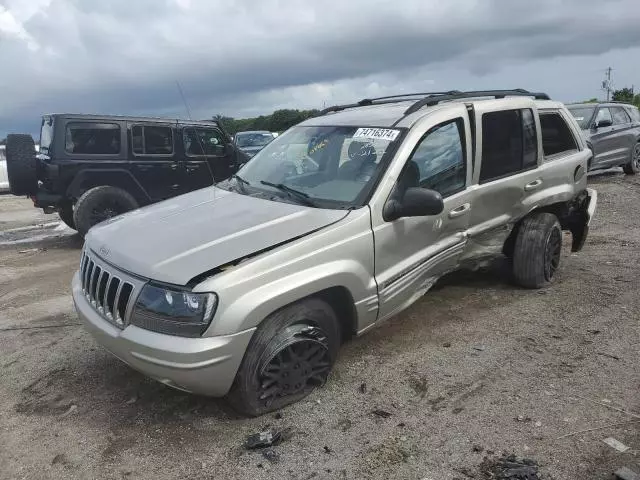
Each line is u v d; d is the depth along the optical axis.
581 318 4.66
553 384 3.62
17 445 3.16
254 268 3.05
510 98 5.00
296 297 3.19
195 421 3.33
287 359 3.32
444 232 4.25
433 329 4.52
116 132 8.66
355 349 4.19
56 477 2.88
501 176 4.74
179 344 2.90
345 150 4.11
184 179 9.40
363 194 3.70
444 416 3.29
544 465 2.83
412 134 3.95
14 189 8.59
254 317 3.02
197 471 2.89
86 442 3.17
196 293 2.90
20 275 7.07
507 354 4.06
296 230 3.35
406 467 2.86
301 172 4.22
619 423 3.17
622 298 5.07
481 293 5.30
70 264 7.58
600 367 3.82
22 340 4.70
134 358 3.05
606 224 8.25
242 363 3.12
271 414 3.37
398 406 3.42
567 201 5.48
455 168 4.32
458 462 2.88
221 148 9.87
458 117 4.38
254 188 4.24
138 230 3.61
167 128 9.16
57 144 8.23
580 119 12.67
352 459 2.94
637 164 13.31
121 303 3.15
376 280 3.69
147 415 3.42
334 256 3.39
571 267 6.07
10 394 3.75
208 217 3.66
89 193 8.30
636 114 13.68
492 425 3.19
